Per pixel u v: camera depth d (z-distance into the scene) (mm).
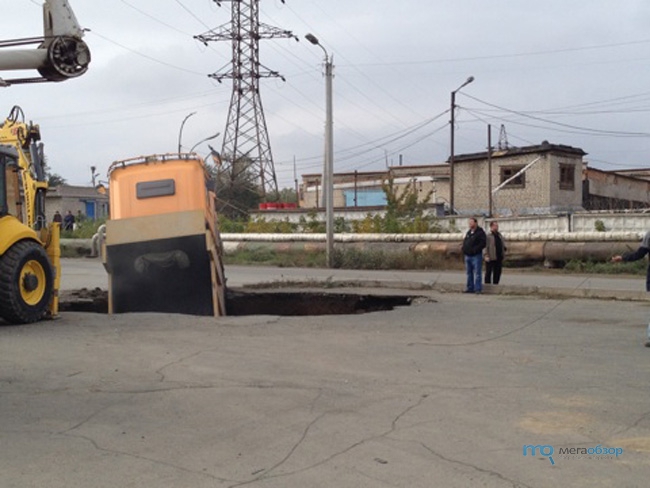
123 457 5004
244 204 49625
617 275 21125
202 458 4988
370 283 18641
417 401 6473
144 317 11750
